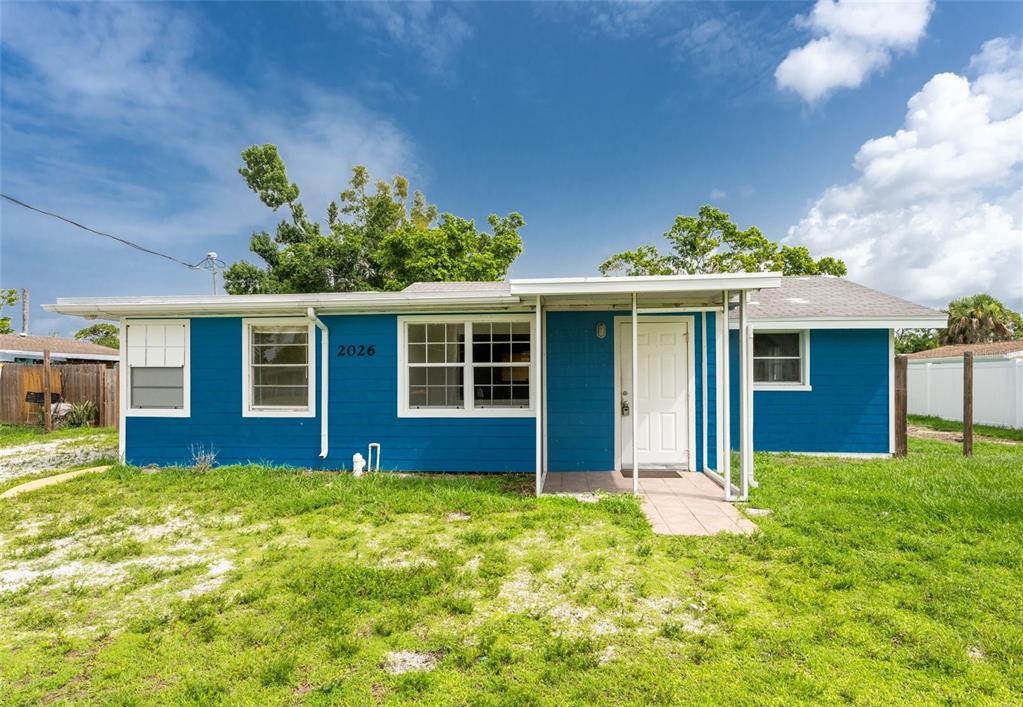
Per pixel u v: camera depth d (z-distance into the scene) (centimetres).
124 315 810
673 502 588
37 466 866
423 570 399
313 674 270
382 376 783
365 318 787
